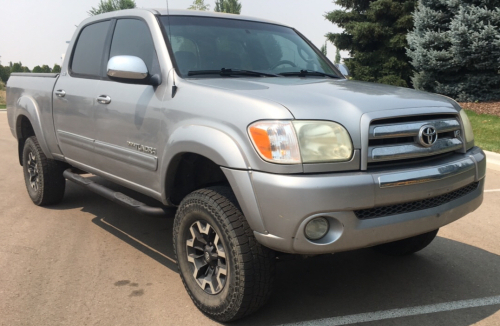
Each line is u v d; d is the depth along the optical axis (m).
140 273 3.61
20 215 5.02
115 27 4.13
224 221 2.72
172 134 3.09
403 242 3.80
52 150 4.84
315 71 4.07
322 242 2.52
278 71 3.80
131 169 3.61
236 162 2.61
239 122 2.67
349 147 2.57
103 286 3.37
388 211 2.67
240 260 2.66
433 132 2.80
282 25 4.51
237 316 2.79
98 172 4.13
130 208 3.61
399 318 2.94
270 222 2.52
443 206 2.86
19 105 5.28
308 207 2.43
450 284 3.45
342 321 2.90
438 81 15.42
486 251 4.12
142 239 4.37
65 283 3.40
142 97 3.45
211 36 3.76
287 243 2.49
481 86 14.29
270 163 2.51
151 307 3.08
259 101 2.67
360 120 2.62
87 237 4.39
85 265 3.74
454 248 4.19
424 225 2.77
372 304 3.14
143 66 3.33
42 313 2.96
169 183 3.26
